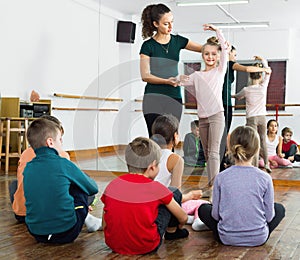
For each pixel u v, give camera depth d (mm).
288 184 4699
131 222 2143
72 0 7176
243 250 2264
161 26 3230
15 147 6121
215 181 2387
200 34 5098
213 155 2621
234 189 2330
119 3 5926
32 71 6695
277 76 4852
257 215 2320
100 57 6098
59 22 7137
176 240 2441
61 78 7215
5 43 6238
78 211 2359
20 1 6457
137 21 5883
